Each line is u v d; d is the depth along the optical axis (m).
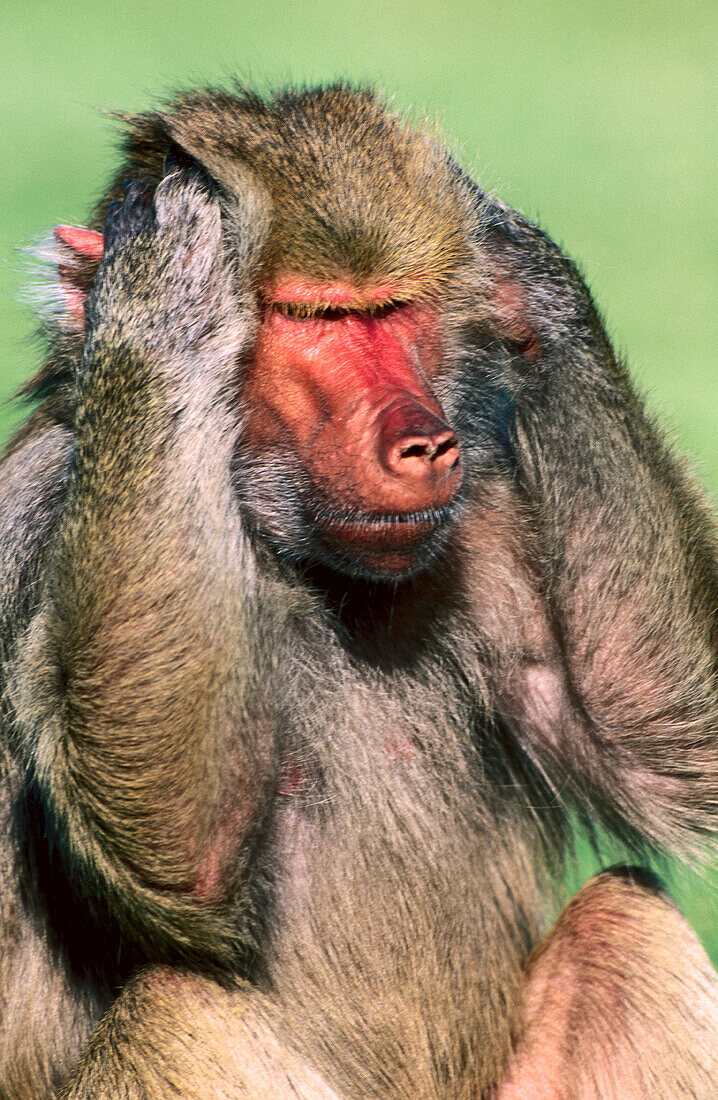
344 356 14.09
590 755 15.59
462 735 15.07
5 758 13.75
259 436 14.33
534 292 15.32
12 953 13.88
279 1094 13.25
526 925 15.73
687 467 15.80
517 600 15.23
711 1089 14.28
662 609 14.70
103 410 13.05
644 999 14.55
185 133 14.33
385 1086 14.53
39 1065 14.05
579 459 14.75
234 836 12.91
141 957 14.09
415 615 14.85
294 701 14.21
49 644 12.85
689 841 15.53
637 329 45.22
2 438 24.05
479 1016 14.98
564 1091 14.80
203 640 12.57
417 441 13.36
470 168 16.39
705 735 14.96
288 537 14.45
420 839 14.55
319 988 14.34
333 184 13.97
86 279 14.77
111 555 12.51
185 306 13.45
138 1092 12.97
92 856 12.70
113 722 12.34
